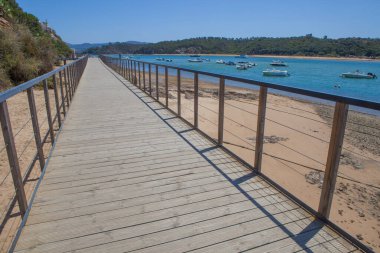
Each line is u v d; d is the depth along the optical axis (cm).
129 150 427
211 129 893
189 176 342
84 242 225
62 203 280
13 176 239
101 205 277
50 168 361
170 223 250
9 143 231
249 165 363
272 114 1198
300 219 257
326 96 232
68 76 783
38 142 326
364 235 423
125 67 1524
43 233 235
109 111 698
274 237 233
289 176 617
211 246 222
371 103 193
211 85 2173
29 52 1330
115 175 343
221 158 397
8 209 265
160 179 333
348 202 519
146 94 973
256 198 292
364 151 839
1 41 1085
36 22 2850
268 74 3756
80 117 636
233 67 5372
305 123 1084
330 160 239
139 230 241
